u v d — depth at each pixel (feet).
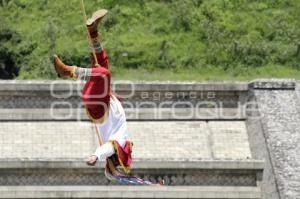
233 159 144.97
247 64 252.42
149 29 264.93
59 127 155.63
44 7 274.98
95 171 142.72
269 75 246.68
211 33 262.47
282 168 150.61
